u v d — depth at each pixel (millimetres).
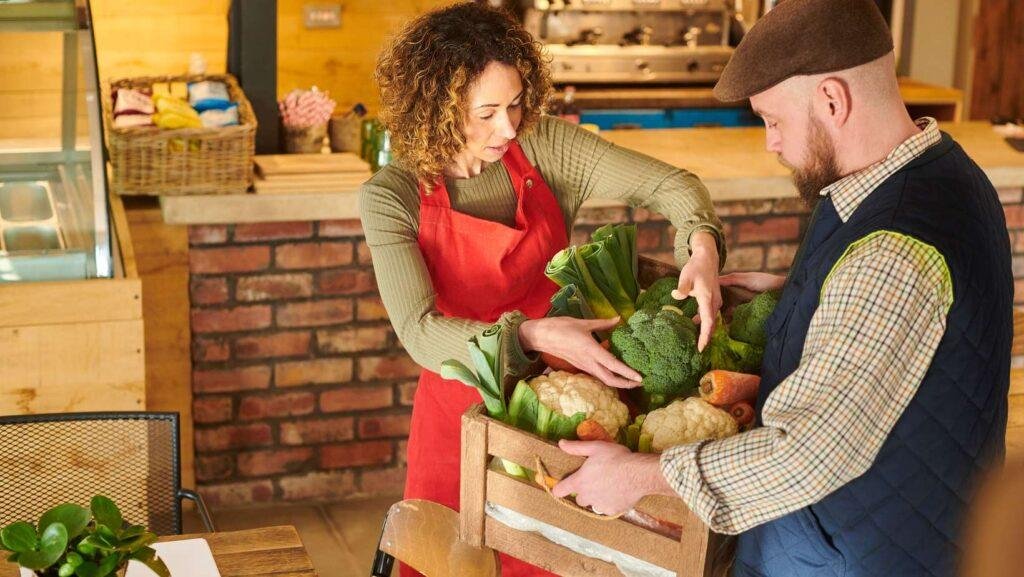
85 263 3221
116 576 1564
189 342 3717
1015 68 7203
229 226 3643
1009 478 720
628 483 1620
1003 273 1618
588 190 2469
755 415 1732
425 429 2469
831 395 1505
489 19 2152
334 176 3709
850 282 1526
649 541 1649
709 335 1850
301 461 3922
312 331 3814
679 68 6203
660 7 6168
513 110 2186
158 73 4680
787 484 1516
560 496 1684
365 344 3873
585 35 6109
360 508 3947
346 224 3744
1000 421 1642
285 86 5043
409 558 1985
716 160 4207
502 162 2377
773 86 1603
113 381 3215
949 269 1515
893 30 6883
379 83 2252
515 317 1907
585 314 2061
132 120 3561
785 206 4148
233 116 3670
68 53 3242
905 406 1540
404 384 3947
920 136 1589
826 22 1554
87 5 3297
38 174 3238
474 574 1854
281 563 1953
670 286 2070
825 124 1589
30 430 2465
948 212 1545
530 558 1773
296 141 3990
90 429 2473
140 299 3180
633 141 4488
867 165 1598
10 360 3127
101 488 2500
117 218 3512
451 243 2311
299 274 3746
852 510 1604
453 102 2123
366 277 3809
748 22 6422
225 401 3797
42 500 2484
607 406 1769
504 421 1793
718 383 1741
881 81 1573
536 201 2393
